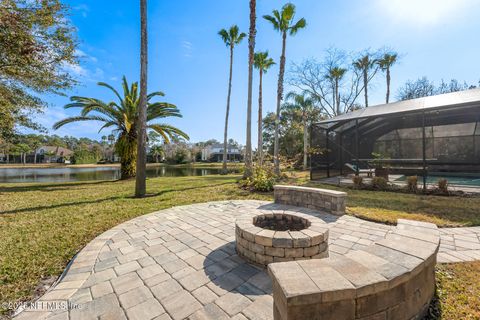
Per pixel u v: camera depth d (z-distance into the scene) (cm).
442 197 598
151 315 175
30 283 226
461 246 301
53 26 664
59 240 339
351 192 703
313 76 2009
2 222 427
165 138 1336
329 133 1129
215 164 3953
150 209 530
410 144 1291
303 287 125
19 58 625
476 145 1105
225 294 202
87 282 222
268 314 174
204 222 425
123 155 1320
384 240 197
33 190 862
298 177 1157
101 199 655
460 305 179
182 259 272
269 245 247
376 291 132
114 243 323
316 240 249
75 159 4403
